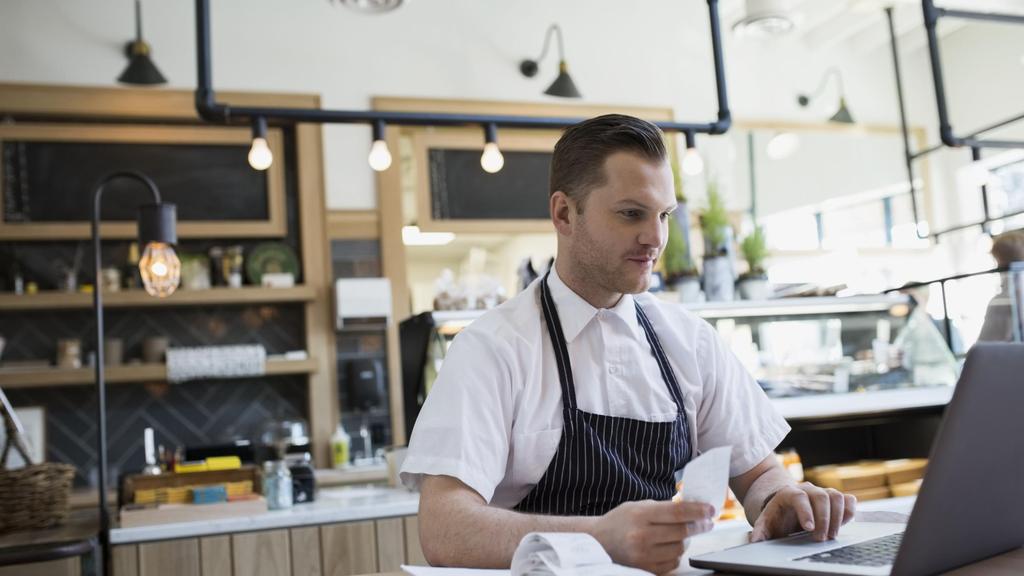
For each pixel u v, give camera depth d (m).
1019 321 3.06
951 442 0.95
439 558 1.24
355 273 5.61
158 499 2.89
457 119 3.70
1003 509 1.07
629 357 1.50
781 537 1.31
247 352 5.22
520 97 6.04
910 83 7.06
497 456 1.37
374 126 3.64
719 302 3.39
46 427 5.12
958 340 3.38
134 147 5.36
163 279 3.36
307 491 3.15
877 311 3.54
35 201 5.18
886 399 3.28
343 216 5.62
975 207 6.92
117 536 2.66
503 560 1.17
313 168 5.61
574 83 5.84
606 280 1.41
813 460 3.44
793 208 6.55
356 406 5.43
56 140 5.24
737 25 5.38
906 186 6.90
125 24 5.39
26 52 5.23
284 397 5.51
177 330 5.42
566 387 1.46
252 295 5.28
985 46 6.91
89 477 5.17
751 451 1.60
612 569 0.99
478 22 6.02
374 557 2.88
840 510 1.27
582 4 6.26
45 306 5.00
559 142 1.46
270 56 5.63
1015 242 3.69
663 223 1.40
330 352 5.50
